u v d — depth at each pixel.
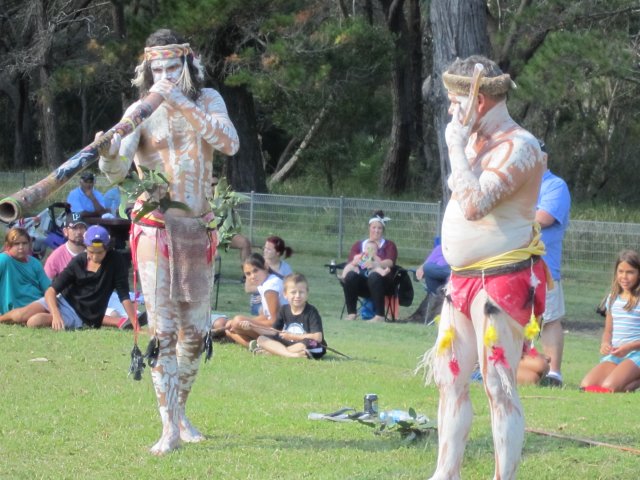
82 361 16.98
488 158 9.00
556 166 70.69
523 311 8.94
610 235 38.28
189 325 11.31
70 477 9.91
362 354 20.50
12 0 72.44
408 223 42.94
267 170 87.62
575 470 10.19
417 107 67.19
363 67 50.72
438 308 28.31
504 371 8.88
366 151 71.56
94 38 60.34
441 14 30.55
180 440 11.31
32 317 20.45
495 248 8.92
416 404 14.22
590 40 36.38
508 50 40.62
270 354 19.02
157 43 11.13
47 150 68.50
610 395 15.95
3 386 14.72
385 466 10.37
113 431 11.94
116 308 22.09
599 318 32.12
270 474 10.05
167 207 10.86
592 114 69.81
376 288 28.66
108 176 10.47
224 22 46.19
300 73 46.31
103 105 90.50
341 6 58.12
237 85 47.94
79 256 20.86
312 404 13.98
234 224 11.52
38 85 81.50
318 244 45.56
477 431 11.98
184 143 11.09
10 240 21.59
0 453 10.86
